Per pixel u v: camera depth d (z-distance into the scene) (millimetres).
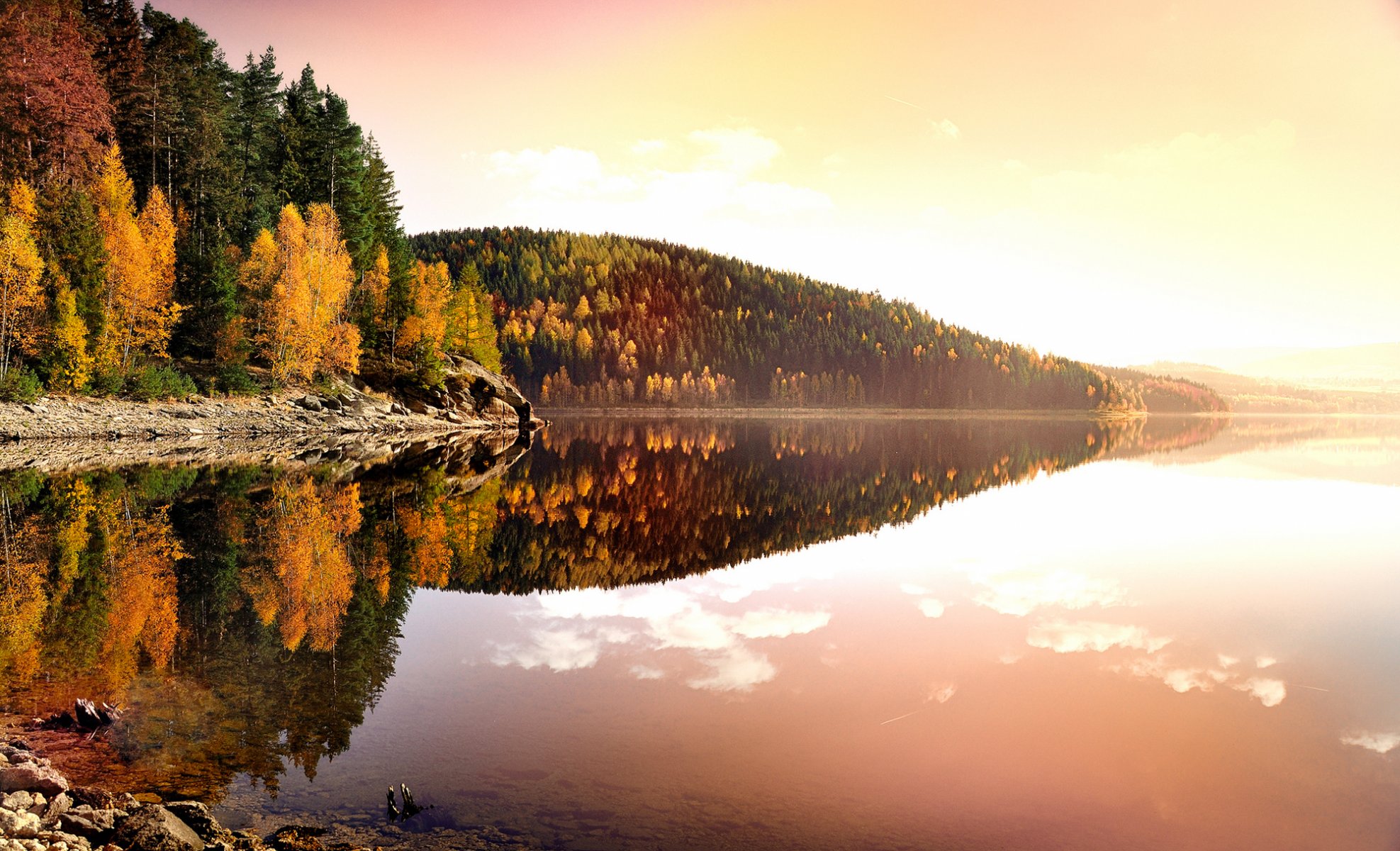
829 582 17016
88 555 17625
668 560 19422
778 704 9789
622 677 10711
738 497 32156
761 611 14523
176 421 50281
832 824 6941
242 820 6852
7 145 52969
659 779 7715
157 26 63500
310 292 59031
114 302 50031
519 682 10469
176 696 9789
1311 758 8445
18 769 7023
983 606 15008
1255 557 19844
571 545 21109
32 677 10359
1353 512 28203
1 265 44406
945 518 26781
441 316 73375
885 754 8398
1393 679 10898
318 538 20406
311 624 13039
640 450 60969
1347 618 14164
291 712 9320
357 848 6387
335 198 68688
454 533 22016
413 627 13070
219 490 27719
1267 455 58031
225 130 64812
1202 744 8742
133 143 60938
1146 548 21125
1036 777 7926
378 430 62500
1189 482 38938
